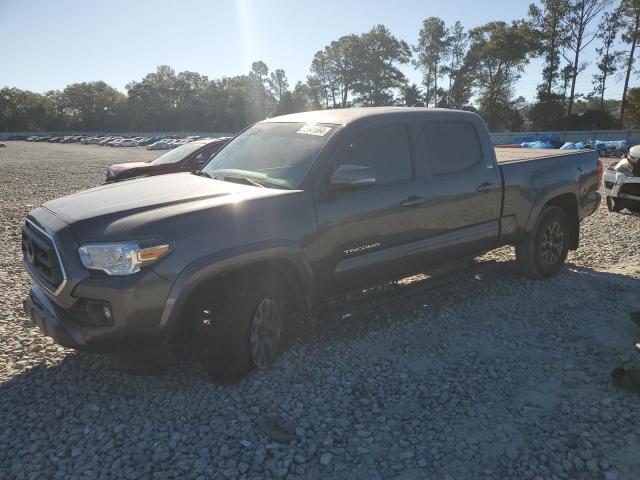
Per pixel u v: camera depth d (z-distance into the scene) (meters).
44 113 128.25
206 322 3.87
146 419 3.39
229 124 112.25
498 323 4.98
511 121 70.06
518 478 2.85
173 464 2.96
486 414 3.47
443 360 4.25
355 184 4.05
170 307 3.38
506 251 7.48
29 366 4.08
